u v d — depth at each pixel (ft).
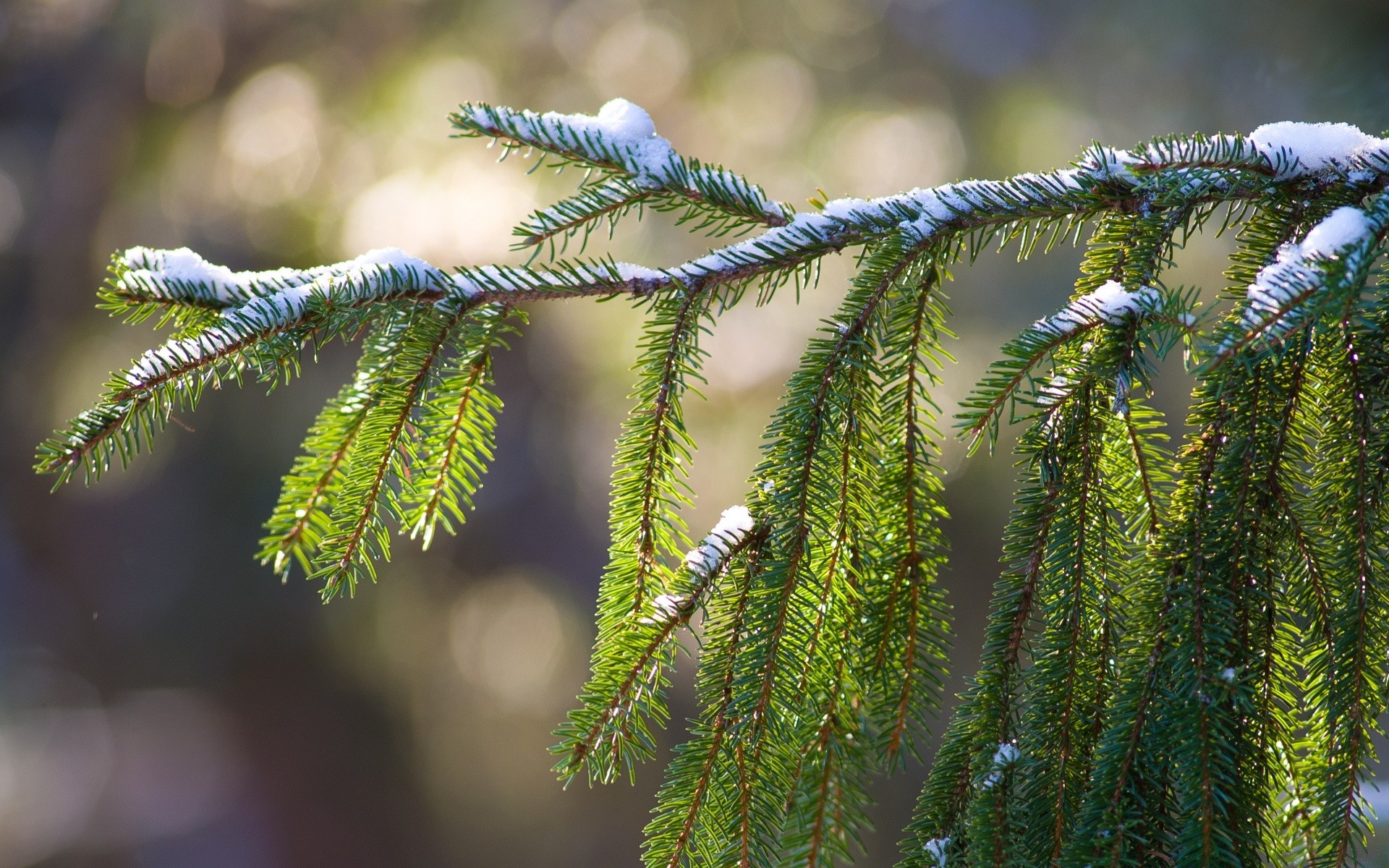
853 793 7.66
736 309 19.79
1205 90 14.93
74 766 42.04
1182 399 17.76
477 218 20.29
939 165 19.69
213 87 23.54
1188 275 16.47
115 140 25.23
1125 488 7.77
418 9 21.47
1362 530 7.61
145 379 7.66
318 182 22.06
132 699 35.68
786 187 20.16
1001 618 7.72
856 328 7.75
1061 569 7.69
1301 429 7.64
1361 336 7.60
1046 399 7.68
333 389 26.03
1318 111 11.58
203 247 24.39
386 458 7.76
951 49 19.53
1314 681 7.65
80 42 26.45
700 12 20.51
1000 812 7.64
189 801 38.06
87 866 38.91
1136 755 7.59
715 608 7.75
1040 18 17.99
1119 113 17.13
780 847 7.66
